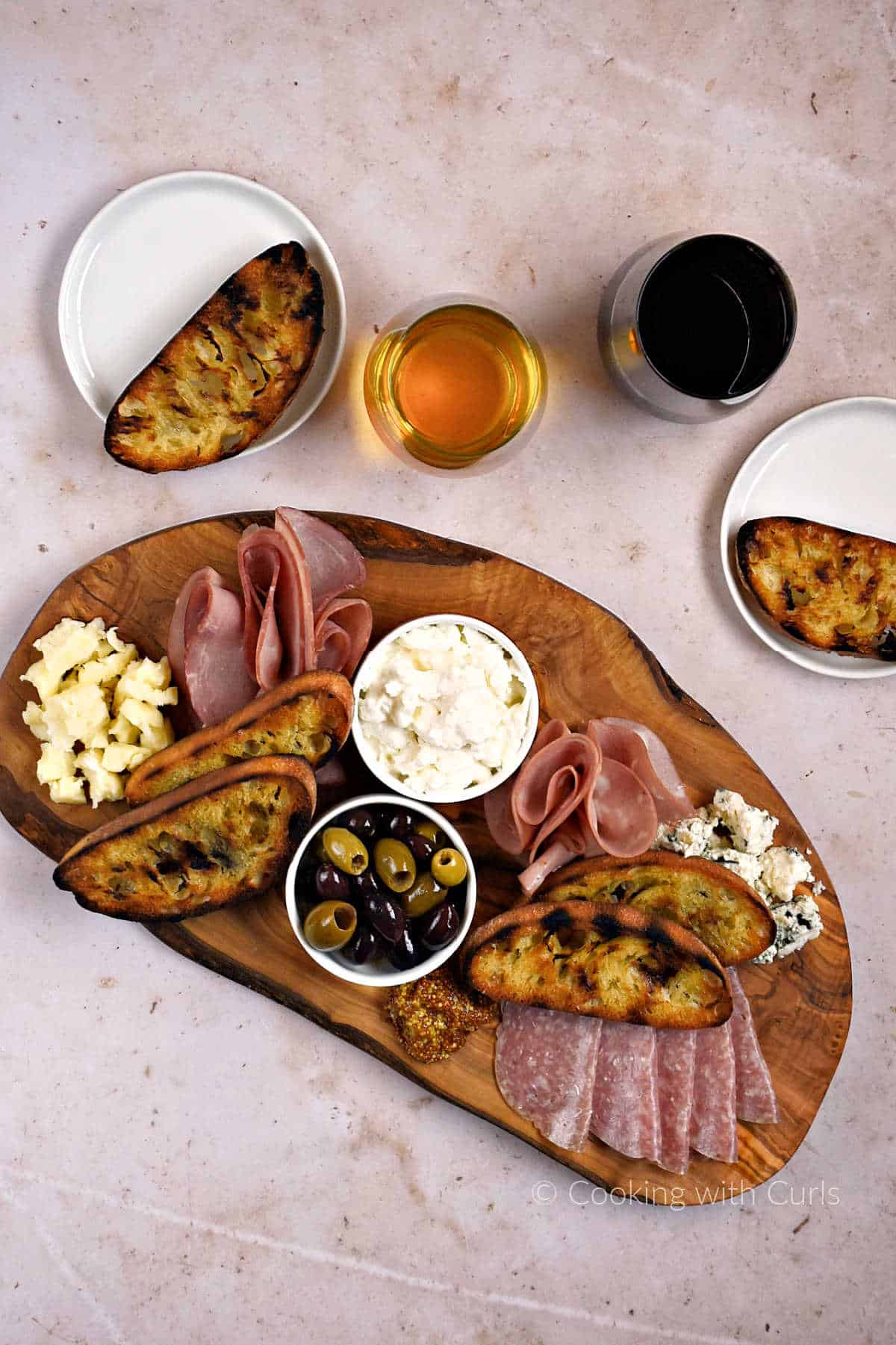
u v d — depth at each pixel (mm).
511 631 689
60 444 710
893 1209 759
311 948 637
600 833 676
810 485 716
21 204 700
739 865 691
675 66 719
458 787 651
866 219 730
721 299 648
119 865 646
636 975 681
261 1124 738
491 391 661
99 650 673
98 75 699
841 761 745
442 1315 747
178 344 659
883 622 709
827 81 725
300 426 709
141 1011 731
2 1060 729
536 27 712
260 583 667
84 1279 738
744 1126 712
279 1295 744
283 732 637
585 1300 750
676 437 724
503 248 716
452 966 684
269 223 681
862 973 754
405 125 710
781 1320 756
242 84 704
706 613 733
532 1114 693
